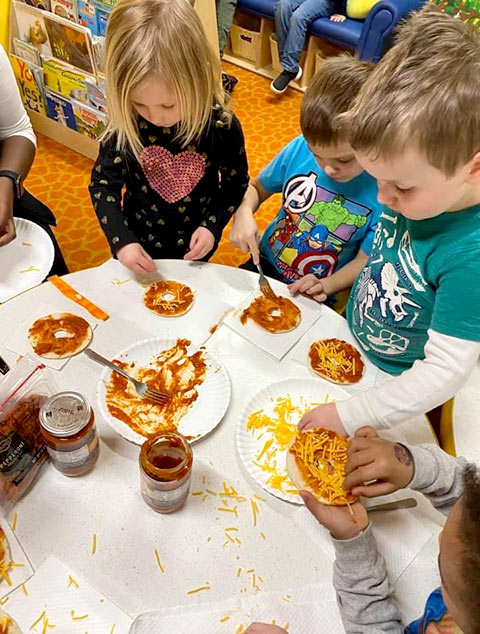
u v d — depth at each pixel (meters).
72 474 0.86
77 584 0.76
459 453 1.00
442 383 0.86
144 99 1.09
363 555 0.76
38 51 2.33
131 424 0.93
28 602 0.75
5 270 1.28
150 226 1.48
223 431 0.95
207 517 0.84
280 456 0.91
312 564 0.80
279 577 0.78
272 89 3.11
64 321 1.09
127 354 1.04
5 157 1.51
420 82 0.70
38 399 0.89
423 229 0.90
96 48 2.12
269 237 1.50
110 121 1.21
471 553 0.52
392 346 1.09
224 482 0.88
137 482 0.87
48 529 0.81
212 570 0.79
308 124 1.16
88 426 0.81
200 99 1.14
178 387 0.99
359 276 1.20
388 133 0.71
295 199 1.42
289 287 1.20
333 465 0.86
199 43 1.09
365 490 0.79
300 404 0.98
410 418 0.90
